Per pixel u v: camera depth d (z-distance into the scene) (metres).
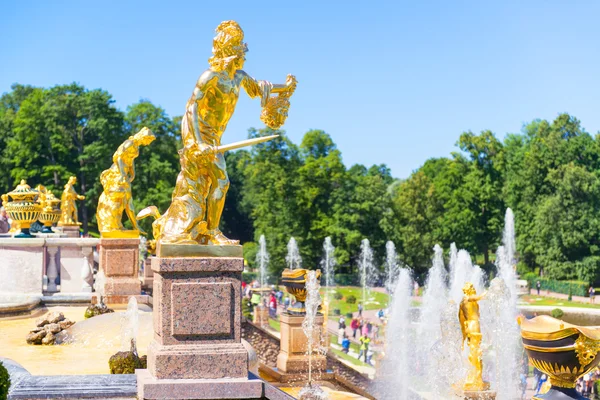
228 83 8.58
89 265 19.81
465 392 10.88
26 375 8.50
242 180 110.75
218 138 8.66
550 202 78.25
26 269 18.88
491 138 88.94
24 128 81.50
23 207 19.42
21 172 80.62
